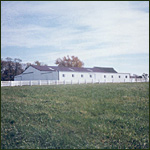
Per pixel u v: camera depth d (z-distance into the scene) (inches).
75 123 455.5
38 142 375.2
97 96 717.3
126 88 912.9
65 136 393.7
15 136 395.5
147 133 418.9
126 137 400.5
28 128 426.9
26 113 516.1
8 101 639.1
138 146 373.4
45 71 1492.4
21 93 788.0
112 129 429.4
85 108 564.7
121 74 1846.7
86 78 1625.2
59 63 2418.8
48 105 588.7
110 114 518.0
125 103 616.1
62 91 832.3
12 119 471.5
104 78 1738.4
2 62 1999.3
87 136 398.3
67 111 535.8
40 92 810.2
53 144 368.8
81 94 757.3
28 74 1606.8
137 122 467.2
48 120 471.2
